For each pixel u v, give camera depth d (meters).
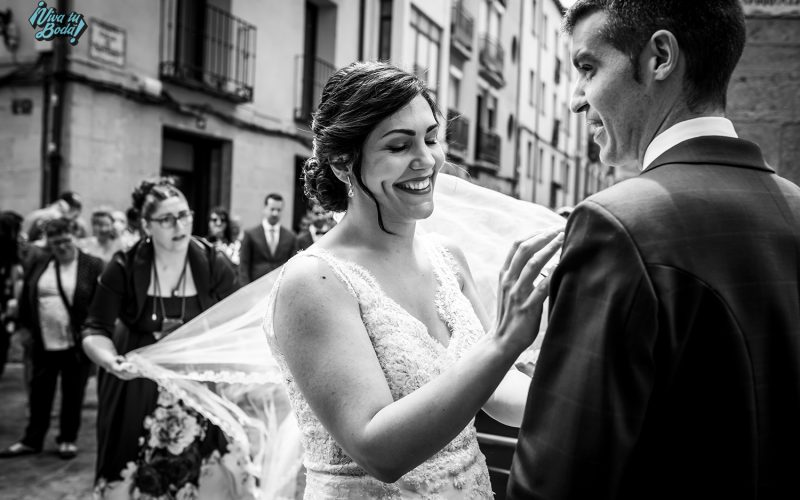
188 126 9.62
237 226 9.23
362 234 1.52
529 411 1.03
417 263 1.59
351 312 1.37
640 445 0.99
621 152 1.18
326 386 1.29
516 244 1.27
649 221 0.99
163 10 9.15
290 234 7.51
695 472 0.98
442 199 2.13
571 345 1.00
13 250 6.68
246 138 10.75
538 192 24.50
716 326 0.96
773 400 0.98
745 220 1.01
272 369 2.96
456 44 16.50
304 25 12.14
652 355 0.96
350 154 1.42
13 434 5.30
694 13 1.07
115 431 3.16
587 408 0.95
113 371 3.09
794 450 0.99
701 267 0.97
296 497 3.53
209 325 3.00
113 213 6.62
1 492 4.13
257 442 3.31
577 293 1.01
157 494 3.13
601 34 1.14
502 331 1.22
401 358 1.38
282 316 1.37
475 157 18.44
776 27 3.25
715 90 1.11
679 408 0.99
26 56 8.02
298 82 11.92
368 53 13.70
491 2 19.22
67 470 4.56
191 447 3.17
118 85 8.48
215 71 10.09
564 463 0.96
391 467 1.21
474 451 1.54
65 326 4.83
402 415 1.20
